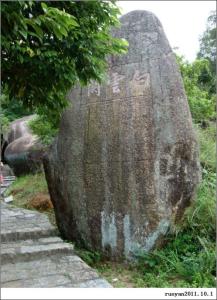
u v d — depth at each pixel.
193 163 4.67
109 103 5.09
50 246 4.57
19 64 3.88
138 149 4.70
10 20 3.14
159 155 4.58
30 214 6.44
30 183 9.25
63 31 3.16
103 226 4.88
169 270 4.11
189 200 4.61
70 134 5.43
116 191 4.81
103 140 5.04
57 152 5.58
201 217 4.54
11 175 12.80
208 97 8.15
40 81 4.18
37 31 3.25
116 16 4.01
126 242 4.64
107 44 4.09
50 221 6.40
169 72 4.72
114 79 5.11
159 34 4.91
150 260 4.38
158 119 4.66
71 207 5.29
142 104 4.79
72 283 3.61
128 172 4.73
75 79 4.08
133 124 4.80
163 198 4.51
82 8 3.79
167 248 4.47
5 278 3.71
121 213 4.73
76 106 5.44
